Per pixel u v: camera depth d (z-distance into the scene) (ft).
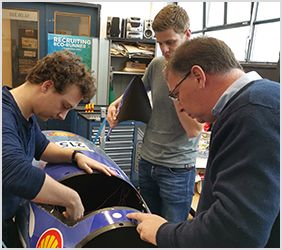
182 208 5.37
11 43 10.69
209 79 2.58
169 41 4.52
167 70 2.90
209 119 2.77
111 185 4.57
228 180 2.24
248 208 2.10
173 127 5.03
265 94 2.27
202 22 14.14
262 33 10.46
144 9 13.12
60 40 10.78
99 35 11.57
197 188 7.75
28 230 3.77
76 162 4.48
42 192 3.13
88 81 3.68
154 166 5.32
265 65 6.15
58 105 3.66
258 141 2.14
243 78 2.51
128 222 3.22
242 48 11.48
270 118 2.17
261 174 2.11
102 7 12.41
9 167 2.97
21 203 4.17
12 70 10.88
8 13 10.44
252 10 10.77
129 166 10.12
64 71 3.48
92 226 3.26
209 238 2.25
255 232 2.10
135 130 9.90
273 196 2.11
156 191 5.69
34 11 10.69
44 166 4.62
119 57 12.10
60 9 10.94
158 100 5.09
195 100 2.70
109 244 3.24
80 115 9.84
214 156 2.56
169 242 2.44
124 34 11.48
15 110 3.51
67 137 5.79
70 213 3.42
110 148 9.73
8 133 3.19
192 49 2.64
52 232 3.44
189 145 5.16
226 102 2.48
